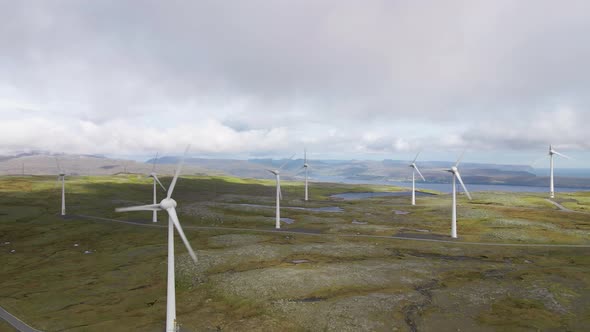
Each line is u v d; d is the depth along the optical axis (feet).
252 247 270.05
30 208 465.47
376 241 300.61
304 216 437.58
